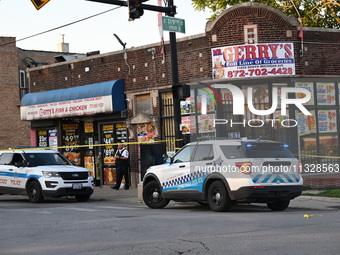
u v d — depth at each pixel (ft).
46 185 72.64
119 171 89.86
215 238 35.94
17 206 67.87
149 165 73.31
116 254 31.86
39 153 77.87
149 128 90.74
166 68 88.38
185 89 66.80
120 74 94.84
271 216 47.96
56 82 107.24
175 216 49.90
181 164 57.98
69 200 78.95
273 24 81.46
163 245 34.17
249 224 42.22
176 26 66.23
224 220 45.32
